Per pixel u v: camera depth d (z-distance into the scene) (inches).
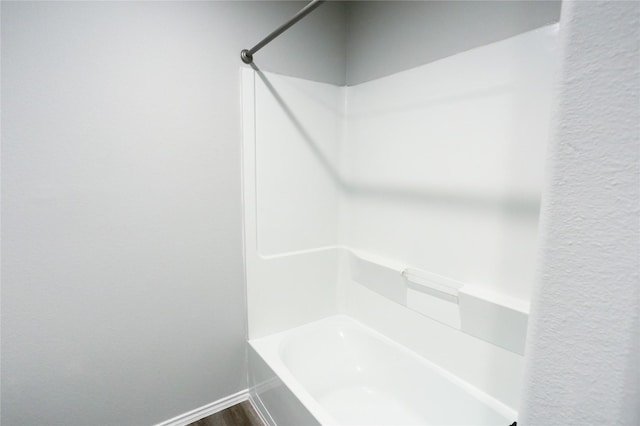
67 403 54.4
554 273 12.7
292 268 76.3
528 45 46.8
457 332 58.6
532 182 47.7
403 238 68.4
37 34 46.6
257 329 72.9
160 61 56.4
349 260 81.3
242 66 65.1
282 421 59.7
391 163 69.7
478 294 54.2
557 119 12.3
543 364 13.3
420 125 63.0
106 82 52.2
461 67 55.4
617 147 10.8
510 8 48.7
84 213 52.6
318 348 77.2
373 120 73.4
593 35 11.0
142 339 60.0
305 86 74.0
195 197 62.4
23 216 48.3
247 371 73.5
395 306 70.6
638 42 10.1
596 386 11.9
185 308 63.9
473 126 54.4
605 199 11.2
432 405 61.7
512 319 49.6
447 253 60.1
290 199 74.5
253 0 65.1
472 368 56.7
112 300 56.4
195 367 66.5
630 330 10.9
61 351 53.1
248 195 68.2
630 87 10.3
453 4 56.4
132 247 57.2
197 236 63.5
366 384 74.2
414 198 65.2
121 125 54.1
